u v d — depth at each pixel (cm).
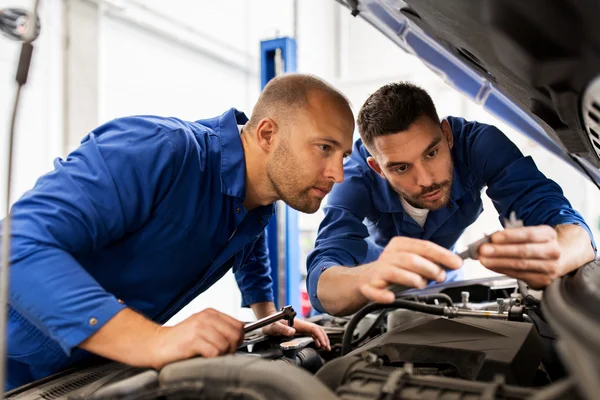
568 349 38
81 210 68
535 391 42
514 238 60
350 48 401
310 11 378
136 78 238
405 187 102
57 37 194
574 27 45
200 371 48
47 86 190
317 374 54
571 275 67
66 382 63
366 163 122
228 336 61
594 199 267
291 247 201
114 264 84
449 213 122
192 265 93
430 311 83
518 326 64
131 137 79
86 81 205
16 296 60
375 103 97
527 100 74
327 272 86
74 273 61
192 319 61
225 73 306
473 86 104
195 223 89
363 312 86
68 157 76
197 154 87
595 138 67
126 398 47
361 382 49
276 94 86
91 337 59
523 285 93
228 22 301
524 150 285
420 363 58
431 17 64
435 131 96
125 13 224
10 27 49
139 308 89
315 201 90
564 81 55
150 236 85
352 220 112
